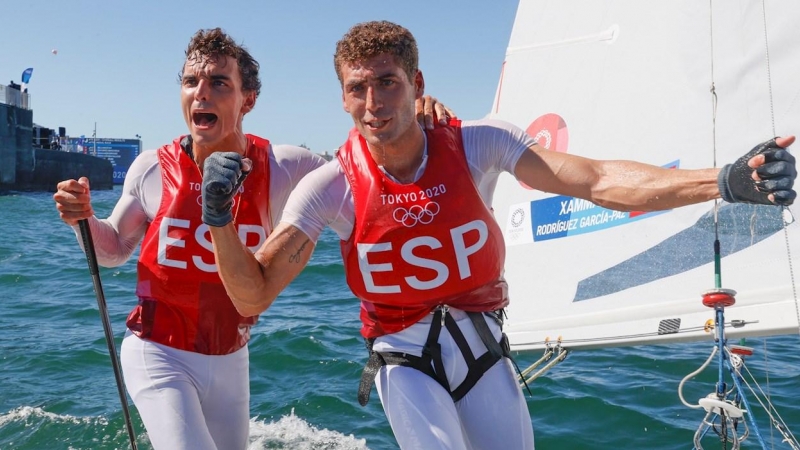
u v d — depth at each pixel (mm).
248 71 3029
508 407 2551
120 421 5859
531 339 4102
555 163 2406
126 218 3207
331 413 5930
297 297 11227
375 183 2445
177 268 3062
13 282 12234
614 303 3773
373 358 2631
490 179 2564
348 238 2537
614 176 2299
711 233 3436
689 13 3578
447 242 2445
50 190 55438
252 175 3043
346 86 2383
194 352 3104
